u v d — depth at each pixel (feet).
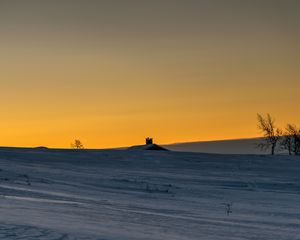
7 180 98.78
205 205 83.92
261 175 142.72
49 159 157.99
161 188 108.68
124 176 127.03
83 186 101.50
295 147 321.32
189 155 182.50
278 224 63.05
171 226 53.57
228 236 49.32
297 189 117.91
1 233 39.14
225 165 162.09
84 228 45.37
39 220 47.85
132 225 51.55
